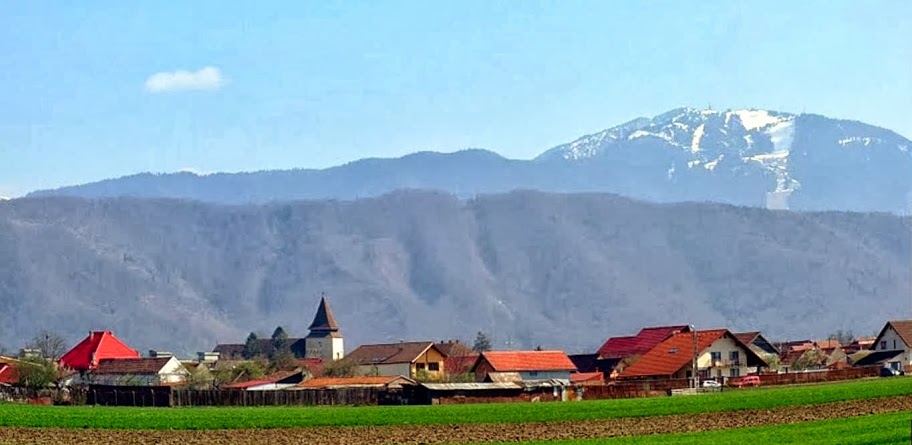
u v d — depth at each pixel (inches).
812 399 5310.0
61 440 4101.9
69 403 7007.9
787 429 3897.6
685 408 5118.1
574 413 5049.2
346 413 5280.5
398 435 4249.5
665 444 3558.1
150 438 4200.3
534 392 6879.9
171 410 5748.0
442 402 6663.4
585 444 3690.9
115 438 4190.5
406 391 6761.8
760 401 5324.8
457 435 4217.5
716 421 4490.7
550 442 3841.0
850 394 5477.4
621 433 4183.1
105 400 6884.8
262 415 5177.2
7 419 4869.6
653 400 5880.9
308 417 5029.5
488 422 4717.0
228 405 6638.8
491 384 6948.8
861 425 3831.2
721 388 7308.1
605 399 6510.8
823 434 3614.7
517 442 3919.8
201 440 4138.8
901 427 3661.4
